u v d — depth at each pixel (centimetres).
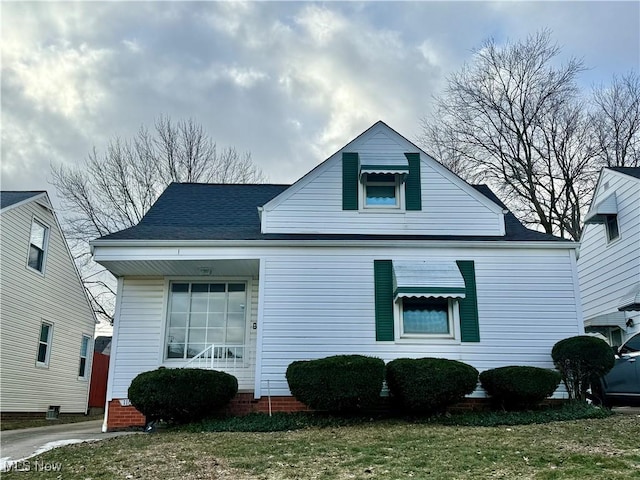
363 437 939
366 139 1493
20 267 1786
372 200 1462
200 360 1376
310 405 1125
